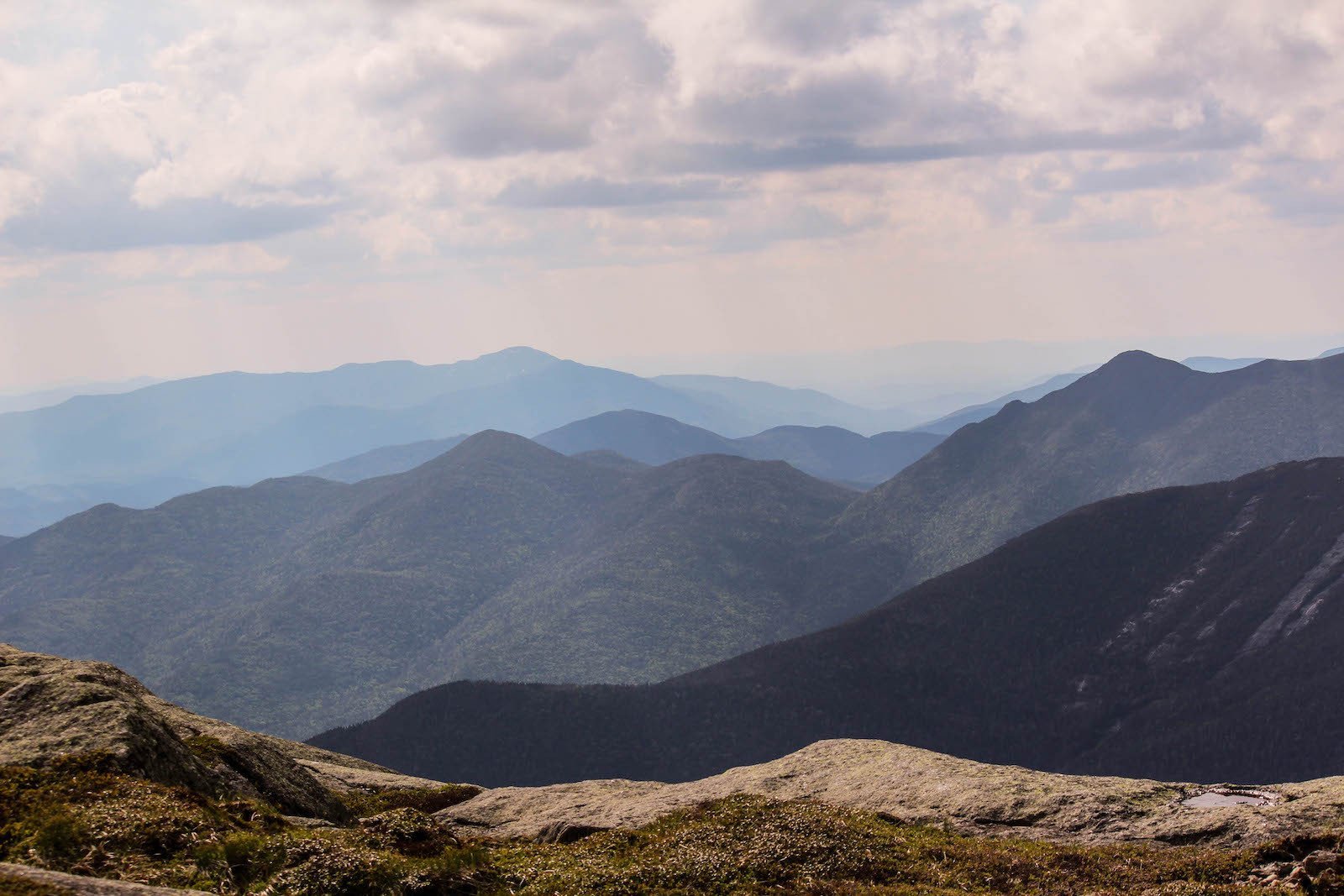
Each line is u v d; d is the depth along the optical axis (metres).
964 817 36.00
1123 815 33.78
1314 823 30.50
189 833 25.16
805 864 29.69
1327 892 25.03
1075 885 28.16
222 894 22.62
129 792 27.16
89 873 22.62
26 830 24.48
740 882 28.14
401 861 25.81
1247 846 30.05
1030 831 34.25
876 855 30.47
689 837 31.52
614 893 26.84
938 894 27.25
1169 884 26.88
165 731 34.12
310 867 24.31
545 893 26.33
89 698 33.25
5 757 29.34
